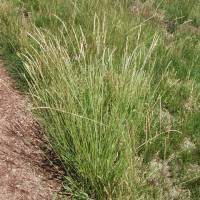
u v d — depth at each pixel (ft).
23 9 23.18
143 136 14.10
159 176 13.20
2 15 21.08
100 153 11.59
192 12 27.99
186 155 14.37
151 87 16.88
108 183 11.41
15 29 19.43
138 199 11.34
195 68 20.21
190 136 15.52
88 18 21.85
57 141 12.65
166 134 14.90
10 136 13.46
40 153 13.12
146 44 20.65
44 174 12.42
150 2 28.14
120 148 11.86
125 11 24.85
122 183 11.09
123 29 20.81
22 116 14.46
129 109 13.52
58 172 12.62
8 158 12.59
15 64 17.15
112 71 14.02
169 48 21.18
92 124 12.14
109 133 11.74
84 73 13.60
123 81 13.65
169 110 16.97
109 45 18.43
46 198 11.73
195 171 13.82
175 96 17.51
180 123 15.62
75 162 12.28
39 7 22.50
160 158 14.16
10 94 15.52
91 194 11.87
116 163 11.62
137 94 13.76
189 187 13.17
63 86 13.32
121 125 12.06
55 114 13.00
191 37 24.20
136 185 11.66
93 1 23.95
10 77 16.66
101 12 22.99
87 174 11.89
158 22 25.77
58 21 21.52
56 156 13.15
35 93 15.38
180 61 20.47
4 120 14.07
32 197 11.62
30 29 19.79
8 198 11.39
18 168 12.35
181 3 29.12
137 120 13.39
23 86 16.06
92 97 12.61
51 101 13.87
